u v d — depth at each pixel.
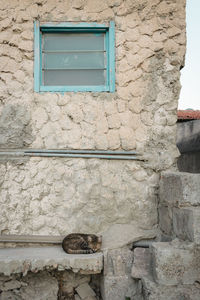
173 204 4.12
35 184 4.61
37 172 4.62
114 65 4.75
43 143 4.66
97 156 4.66
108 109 4.73
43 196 4.61
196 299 3.41
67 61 4.89
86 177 4.66
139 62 4.74
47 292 4.28
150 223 4.68
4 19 4.64
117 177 4.70
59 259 3.97
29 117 4.67
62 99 4.70
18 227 4.55
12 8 4.66
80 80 4.88
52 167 4.64
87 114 4.71
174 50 4.77
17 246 4.54
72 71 4.89
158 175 4.74
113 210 4.66
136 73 4.75
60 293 4.41
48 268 3.98
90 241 4.17
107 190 4.67
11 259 3.91
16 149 4.64
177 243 3.82
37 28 4.68
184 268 3.65
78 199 4.63
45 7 4.70
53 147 4.66
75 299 4.38
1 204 4.55
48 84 4.86
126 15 4.75
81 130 4.69
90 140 4.69
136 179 4.71
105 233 4.59
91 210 4.63
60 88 4.73
